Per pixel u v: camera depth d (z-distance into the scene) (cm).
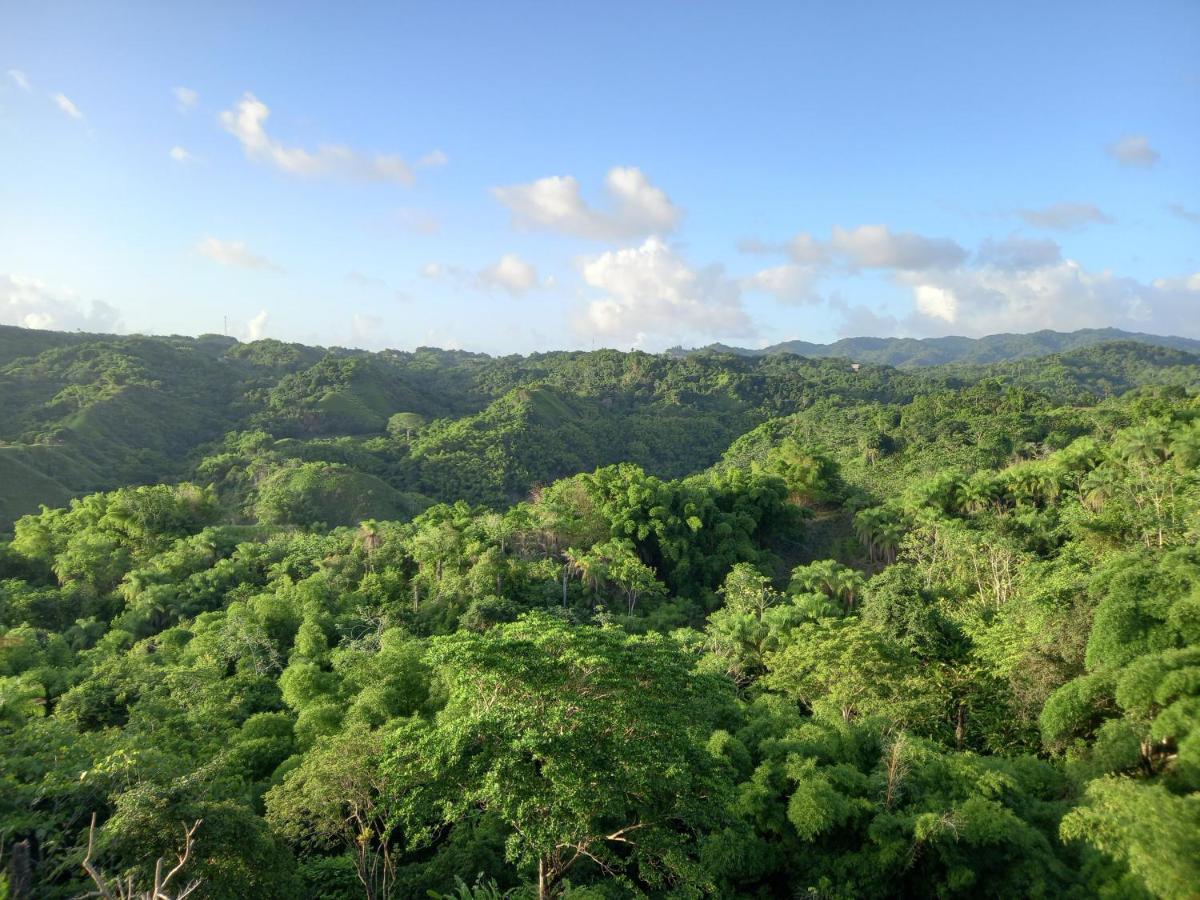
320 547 6719
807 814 2012
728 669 3825
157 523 7350
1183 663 1966
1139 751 2017
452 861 1981
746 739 2575
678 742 1575
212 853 1474
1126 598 2338
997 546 4734
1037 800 2078
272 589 5834
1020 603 3459
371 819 1930
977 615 3662
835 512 8500
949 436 10438
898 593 3691
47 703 3453
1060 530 5378
